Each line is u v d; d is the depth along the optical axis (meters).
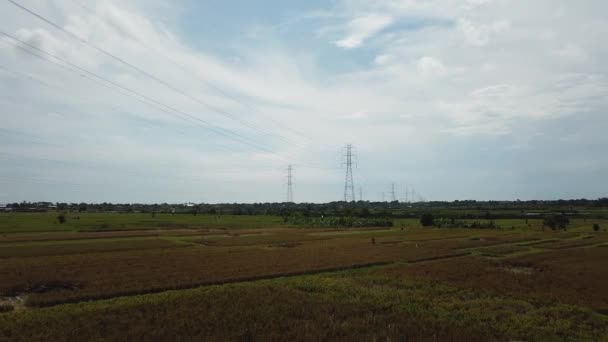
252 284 34.16
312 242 77.06
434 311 24.70
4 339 18.50
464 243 72.81
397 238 86.62
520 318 23.14
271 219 177.88
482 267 43.91
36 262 45.16
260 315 22.84
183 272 38.97
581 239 82.88
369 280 35.75
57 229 102.19
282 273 39.34
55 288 31.45
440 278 36.62
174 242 74.12
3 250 58.31
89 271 38.94
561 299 28.34
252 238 85.56
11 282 32.78
